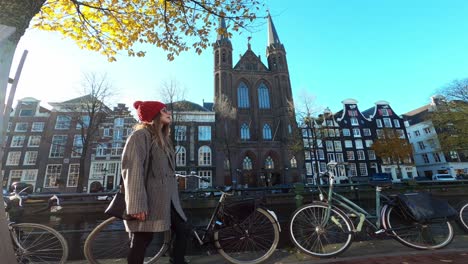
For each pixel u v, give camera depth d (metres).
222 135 36.84
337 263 2.84
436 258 2.90
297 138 27.72
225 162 36.88
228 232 3.06
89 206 12.89
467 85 24.06
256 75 46.16
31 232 2.86
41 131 33.44
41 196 4.61
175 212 2.49
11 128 33.19
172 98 23.72
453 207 3.75
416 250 3.25
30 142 32.84
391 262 2.79
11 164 31.72
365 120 46.75
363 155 44.09
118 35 5.23
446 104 25.14
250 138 42.19
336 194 3.52
